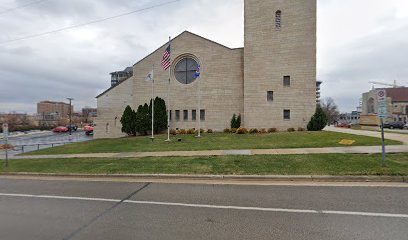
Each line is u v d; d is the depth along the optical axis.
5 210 5.91
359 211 5.20
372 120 32.78
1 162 14.61
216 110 27.75
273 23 25.25
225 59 27.69
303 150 12.40
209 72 28.17
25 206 6.18
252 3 25.95
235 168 9.27
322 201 5.88
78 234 4.46
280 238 4.12
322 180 7.77
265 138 19.48
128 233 4.45
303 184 7.44
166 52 22.12
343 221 4.73
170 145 17.45
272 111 25.11
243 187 7.32
